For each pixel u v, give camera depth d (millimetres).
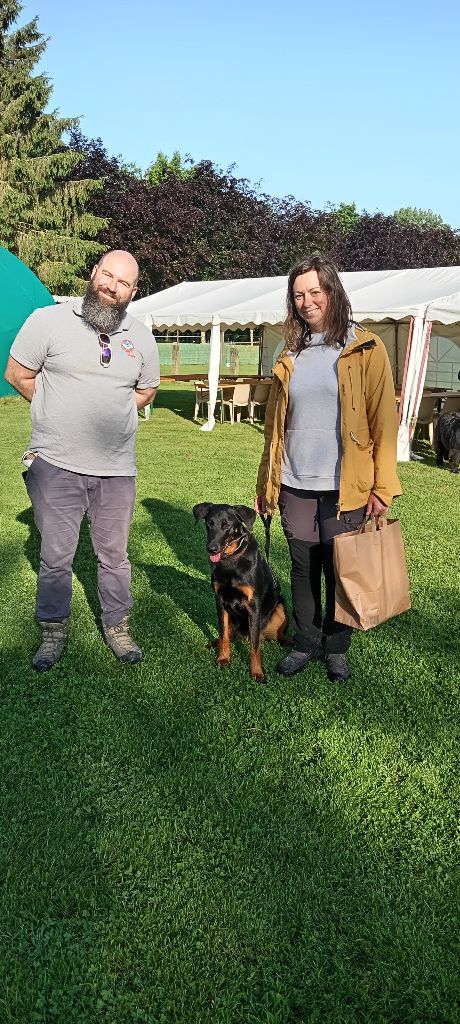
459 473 10320
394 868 2508
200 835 2646
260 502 3846
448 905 2342
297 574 3773
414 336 11070
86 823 2697
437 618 4738
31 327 3658
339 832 2678
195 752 3160
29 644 4230
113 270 3516
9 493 8102
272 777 2996
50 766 3049
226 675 3910
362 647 4281
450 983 2059
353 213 62344
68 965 2102
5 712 3480
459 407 13273
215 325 14047
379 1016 1972
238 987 2051
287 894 2365
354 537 3229
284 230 40938
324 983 2064
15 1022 1937
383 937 2203
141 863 2504
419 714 3535
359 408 3328
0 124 26844
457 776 3039
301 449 3514
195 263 36844
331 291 3277
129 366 3783
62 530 3834
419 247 45375
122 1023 1950
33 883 2398
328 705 3609
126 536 4035
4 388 17375
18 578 5391
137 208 34719
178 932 2221
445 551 6242
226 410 17906
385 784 2973
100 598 4113
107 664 4004
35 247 26906
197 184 39906
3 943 2168
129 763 3082
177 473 9672
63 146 29469
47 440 3764
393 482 3402
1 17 27062
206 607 4898
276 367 3564
